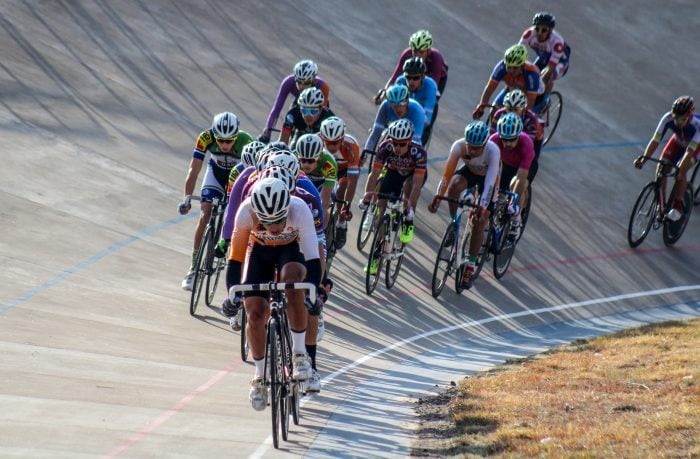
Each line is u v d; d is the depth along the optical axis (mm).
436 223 37656
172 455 16625
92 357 22281
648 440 17125
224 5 50875
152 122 39719
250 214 17484
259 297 17531
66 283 27406
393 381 24047
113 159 36312
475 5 58906
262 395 17375
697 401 19844
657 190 37875
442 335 29125
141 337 24516
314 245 17672
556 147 46406
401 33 53719
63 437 16922
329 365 24875
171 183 36000
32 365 20984
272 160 19984
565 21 59625
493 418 19859
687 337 27812
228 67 45500
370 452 17938
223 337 25891
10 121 36750
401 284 32469
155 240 31906
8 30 42812
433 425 20000
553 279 35031
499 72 38188
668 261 38094
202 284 27156
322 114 31078
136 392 20312
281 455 17172
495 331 30234
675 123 36875
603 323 32094
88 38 44312
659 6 64500
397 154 29234
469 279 31672
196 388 21359
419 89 35031
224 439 17891
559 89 52156
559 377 23453
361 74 48531
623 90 53781
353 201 37938
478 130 28750
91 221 31922
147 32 46219
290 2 53219
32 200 32125
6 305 24969
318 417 20188
